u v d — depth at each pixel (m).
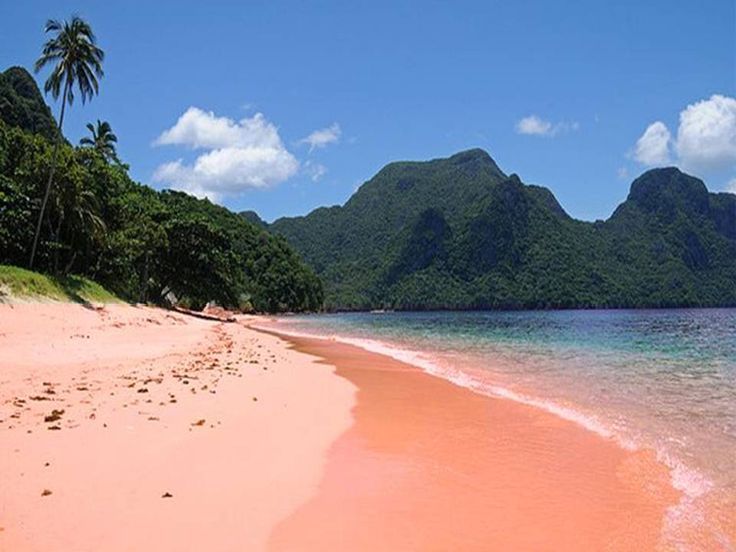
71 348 21.17
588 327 57.69
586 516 7.13
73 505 6.58
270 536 6.26
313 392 15.38
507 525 6.85
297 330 53.06
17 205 41.28
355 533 6.49
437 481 8.36
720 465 9.12
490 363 23.30
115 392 12.95
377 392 15.87
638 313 125.31
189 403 12.37
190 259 65.81
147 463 8.17
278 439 10.13
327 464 8.95
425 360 24.64
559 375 19.45
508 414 12.96
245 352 25.97
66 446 8.58
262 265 135.50
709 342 35.12
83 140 63.66
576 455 9.70
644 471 8.85
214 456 8.81
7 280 32.09
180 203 127.25
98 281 52.53
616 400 14.65
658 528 6.79
